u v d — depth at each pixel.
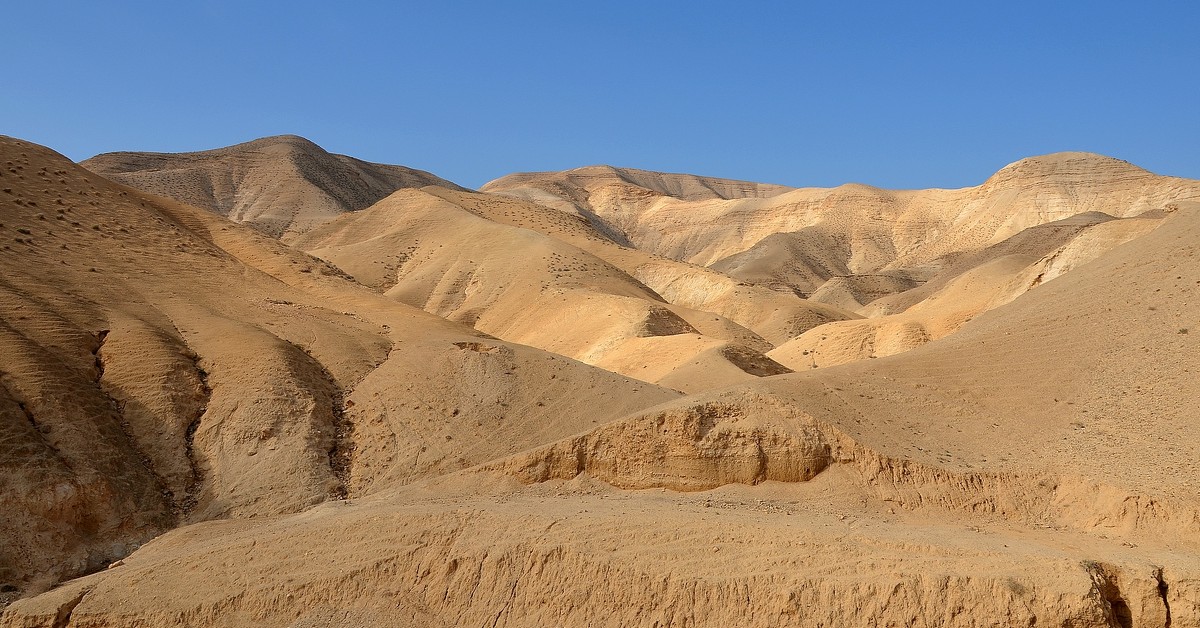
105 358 39.94
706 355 53.56
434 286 98.25
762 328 99.25
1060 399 33.28
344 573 26.80
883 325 69.12
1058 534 26.02
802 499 28.78
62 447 33.88
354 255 107.50
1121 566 22.09
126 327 42.12
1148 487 26.42
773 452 29.88
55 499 31.73
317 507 32.62
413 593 26.23
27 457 32.12
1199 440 27.98
